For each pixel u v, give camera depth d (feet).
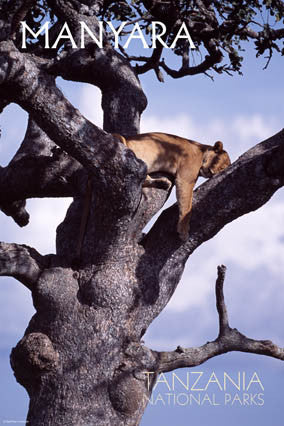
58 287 32.63
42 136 41.78
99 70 38.45
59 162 35.78
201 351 34.73
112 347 31.91
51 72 31.24
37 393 32.24
